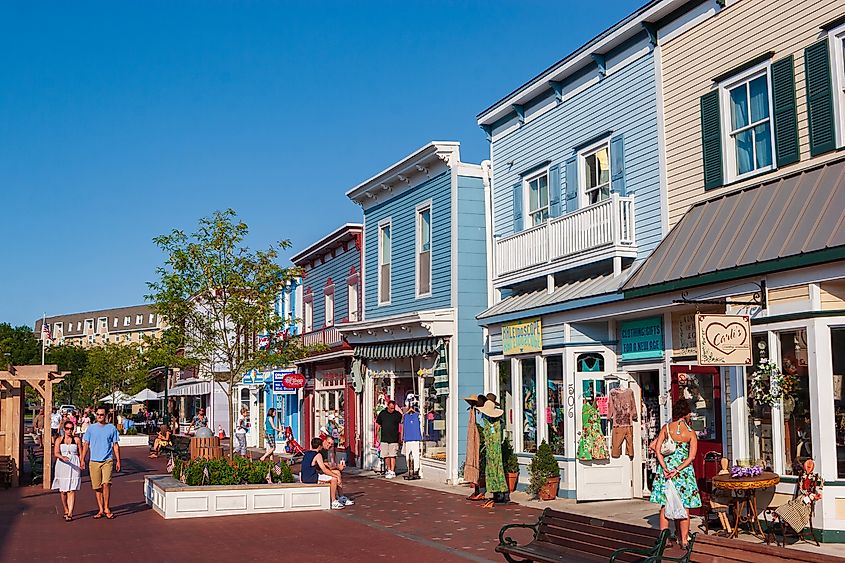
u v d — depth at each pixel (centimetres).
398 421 2362
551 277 1841
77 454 1612
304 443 3303
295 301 3556
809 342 1180
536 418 1841
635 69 1692
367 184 2662
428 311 2155
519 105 2073
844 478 1155
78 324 13075
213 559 1173
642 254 1634
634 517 1445
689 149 1548
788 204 1274
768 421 1267
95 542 1328
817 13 1320
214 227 2036
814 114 1310
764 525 1241
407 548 1233
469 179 2241
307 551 1221
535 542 996
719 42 1497
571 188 1883
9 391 2330
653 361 1598
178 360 2056
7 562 1172
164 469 2850
